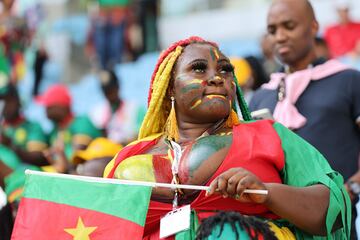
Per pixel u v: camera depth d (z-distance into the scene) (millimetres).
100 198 6535
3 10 22859
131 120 16438
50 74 24047
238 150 6609
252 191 6152
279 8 9406
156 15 23047
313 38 9445
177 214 6418
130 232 6418
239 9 24297
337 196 6574
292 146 6777
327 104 8977
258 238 6211
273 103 9203
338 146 8906
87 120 14688
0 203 9984
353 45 18562
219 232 6191
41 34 24344
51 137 14891
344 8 18703
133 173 6727
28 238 6465
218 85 6773
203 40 7020
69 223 6484
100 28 22797
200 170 6574
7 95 15234
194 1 24766
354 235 8828
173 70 6934
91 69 24062
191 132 6875
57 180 6633
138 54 22859
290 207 6336
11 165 11836
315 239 6703
